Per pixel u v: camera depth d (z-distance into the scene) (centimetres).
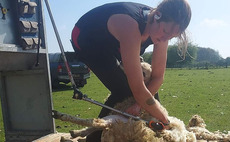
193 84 1423
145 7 235
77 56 259
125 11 219
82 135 237
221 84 1380
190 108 781
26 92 382
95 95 1073
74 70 1345
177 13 203
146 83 262
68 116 204
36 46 343
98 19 231
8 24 316
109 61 237
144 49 246
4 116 391
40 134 376
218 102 873
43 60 366
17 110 389
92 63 244
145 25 218
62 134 361
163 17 206
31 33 341
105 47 232
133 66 208
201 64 3838
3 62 332
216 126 579
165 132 223
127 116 228
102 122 211
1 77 386
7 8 315
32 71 372
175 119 246
